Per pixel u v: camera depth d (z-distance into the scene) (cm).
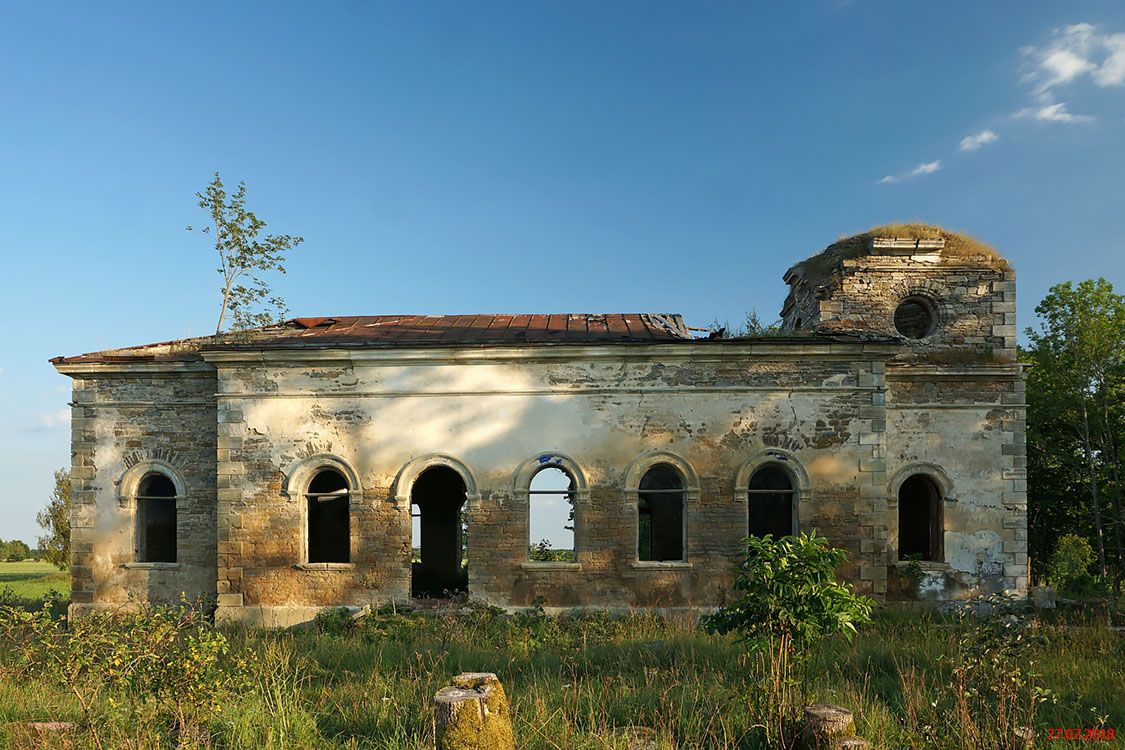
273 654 1041
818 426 1493
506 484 1499
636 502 1488
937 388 1678
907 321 1847
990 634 799
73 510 1622
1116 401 2434
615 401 1508
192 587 1596
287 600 1484
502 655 1092
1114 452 2445
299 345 1525
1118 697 873
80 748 673
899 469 1658
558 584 1473
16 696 834
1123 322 2444
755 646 731
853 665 1020
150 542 1706
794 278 1998
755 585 723
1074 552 2323
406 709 797
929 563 1638
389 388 1521
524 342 1498
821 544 729
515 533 1489
